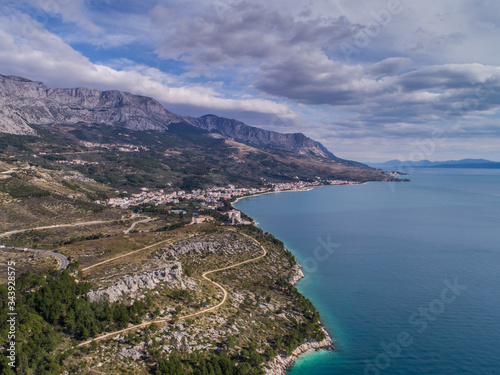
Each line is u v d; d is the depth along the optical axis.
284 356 108.56
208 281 147.12
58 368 77.06
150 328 100.00
